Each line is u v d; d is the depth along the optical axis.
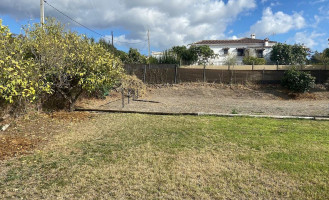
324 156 3.90
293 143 4.59
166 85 17.22
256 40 40.34
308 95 14.67
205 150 4.15
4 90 4.65
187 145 4.41
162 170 3.33
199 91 15.91
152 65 17.91
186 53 29.98
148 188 2.85
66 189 2.80
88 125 5.95
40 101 7.09
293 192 2.80
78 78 7.34
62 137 4.87
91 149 4.16
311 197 2.70
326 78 16.42
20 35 6.22
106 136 4.98
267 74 16.91
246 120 6.71
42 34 6.78
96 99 10.80
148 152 4.02
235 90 16.12
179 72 17.58
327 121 6.73
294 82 14.74
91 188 2.84
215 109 9.13
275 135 5.15
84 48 7.37
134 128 5.67
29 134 5.01
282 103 12.07
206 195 2.72
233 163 3.61
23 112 6.38
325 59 27.39
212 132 5.35
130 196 2.68
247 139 4.83
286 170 3.37
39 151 4.03
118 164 3.52
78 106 8.69
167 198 2.65
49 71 6.25
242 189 2.86
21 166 3.42
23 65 5.29
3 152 3.88
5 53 4.89
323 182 3.03
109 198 2.63
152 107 9.36
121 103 10.47
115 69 8.17
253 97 14.85
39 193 2.71
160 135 5.08
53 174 3.18
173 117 7.05
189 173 3.25
